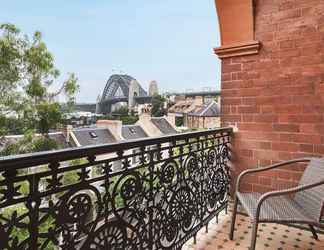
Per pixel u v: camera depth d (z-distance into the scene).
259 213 1.58
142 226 1.45
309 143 2.23
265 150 2.46
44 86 8.07
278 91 2.38
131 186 1.34
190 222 1.96
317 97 2.19
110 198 1.21
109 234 1.22
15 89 7.64
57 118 7.91
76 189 1.04
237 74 2.60
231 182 2.65
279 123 2.38
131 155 1.33
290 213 1.66
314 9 2.20
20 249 0.85
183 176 1.84
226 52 2.63
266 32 2.43
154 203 1.54
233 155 2.64
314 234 2.06
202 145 2.11
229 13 2.55
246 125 2.56
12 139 7.21
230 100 2.65
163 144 1.59
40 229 0.92
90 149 1.08
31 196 0.87
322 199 1.61
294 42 2.29
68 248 1.02
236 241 2.04
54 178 0.95
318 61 2.19
